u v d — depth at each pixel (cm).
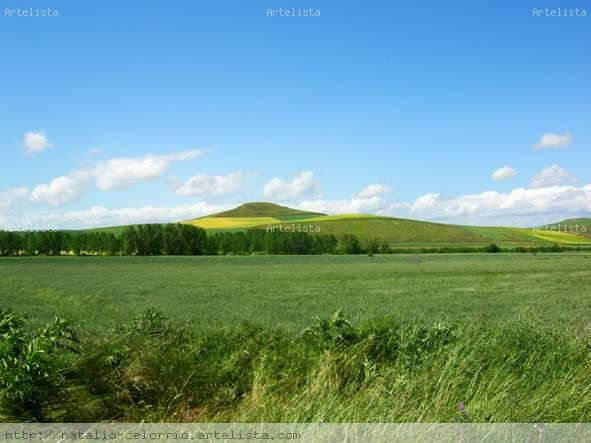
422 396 634
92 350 749
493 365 764
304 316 2698
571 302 3397
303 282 5778
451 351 755
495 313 2731
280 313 2873
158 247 16175
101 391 678
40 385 629
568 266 7844
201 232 16600
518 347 839
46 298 4084
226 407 673
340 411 589
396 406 597
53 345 712
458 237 19675
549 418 607
